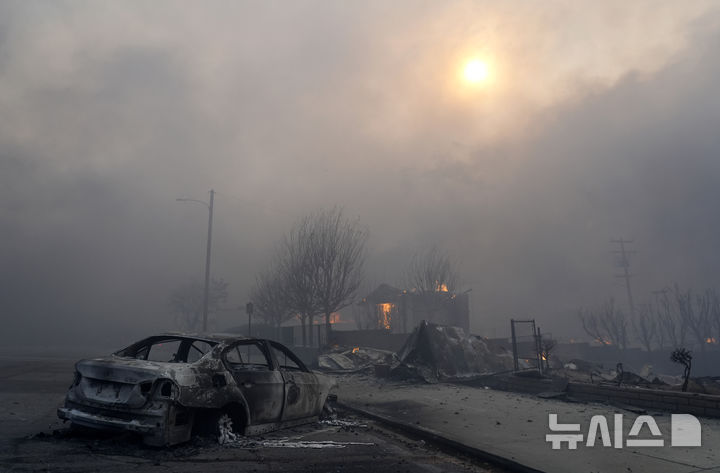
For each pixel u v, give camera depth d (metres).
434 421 8.45
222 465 5.15
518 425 8.07
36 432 6.60
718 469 5.44
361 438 7.12
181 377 5.54
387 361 19.42
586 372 17.89
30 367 19.20
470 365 16.25
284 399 7.23
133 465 4.96
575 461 5.74
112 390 5.70
